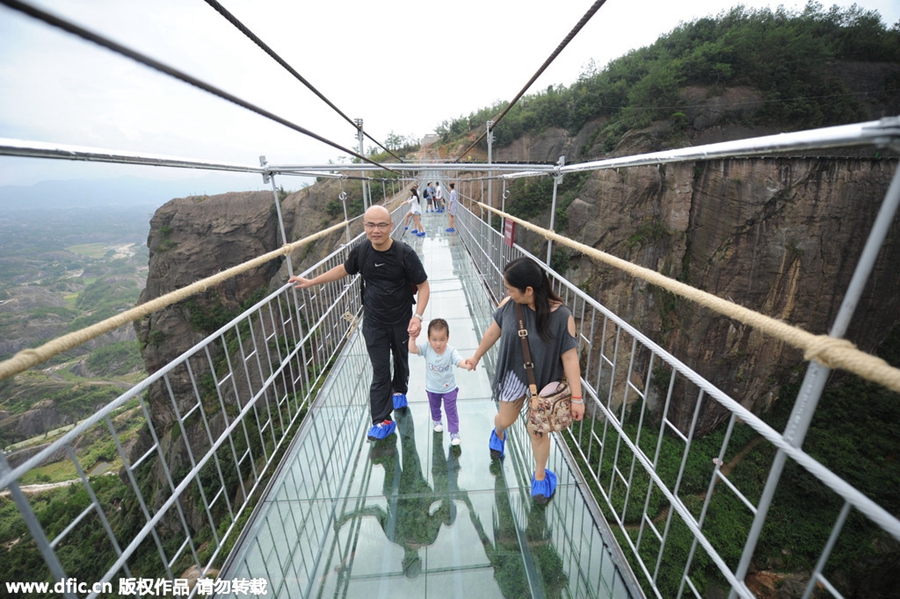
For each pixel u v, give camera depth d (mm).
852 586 14742
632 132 37406
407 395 3498
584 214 29312
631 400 22703
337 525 2311
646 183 27719
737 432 21344
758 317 1026
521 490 2514
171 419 24641
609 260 1823
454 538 2221
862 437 22531
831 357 815
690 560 1460
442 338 2629
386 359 2889
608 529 2088
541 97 45656
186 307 28703
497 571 2045
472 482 2584
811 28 40625
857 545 15125
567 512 2318
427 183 19969
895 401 22422
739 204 26141
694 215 27922
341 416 3293
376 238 2547
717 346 26125
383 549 2172
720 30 42781
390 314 2805
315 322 3539
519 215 35500
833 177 24469
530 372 2074
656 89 37062
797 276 26141
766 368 25359
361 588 1982
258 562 2078
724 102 36469
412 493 2514
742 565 1173
